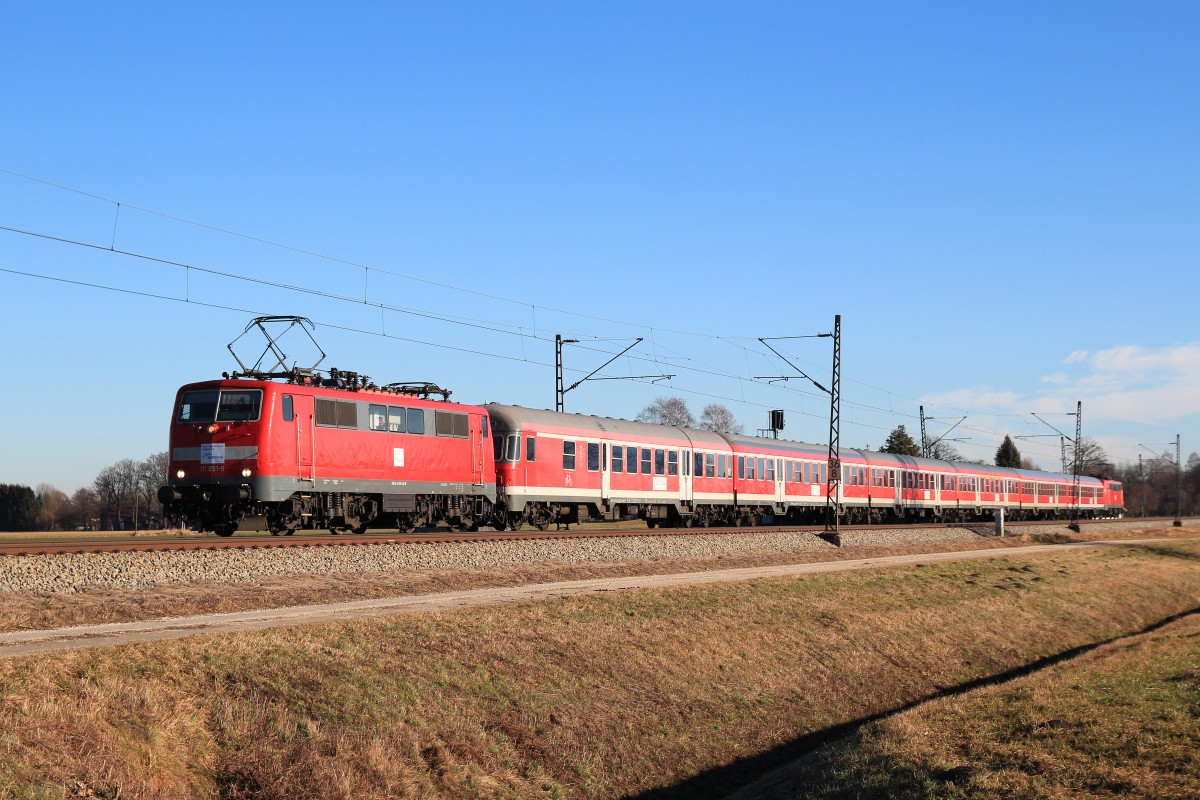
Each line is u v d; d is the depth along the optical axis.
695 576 33.16
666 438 47.97
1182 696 18.75
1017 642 33.06
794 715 22.69
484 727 16.97
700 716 20.81
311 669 16.38
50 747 11.68
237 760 13.38
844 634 28.52
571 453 41.97
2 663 13.79
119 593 20.98
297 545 26.55
